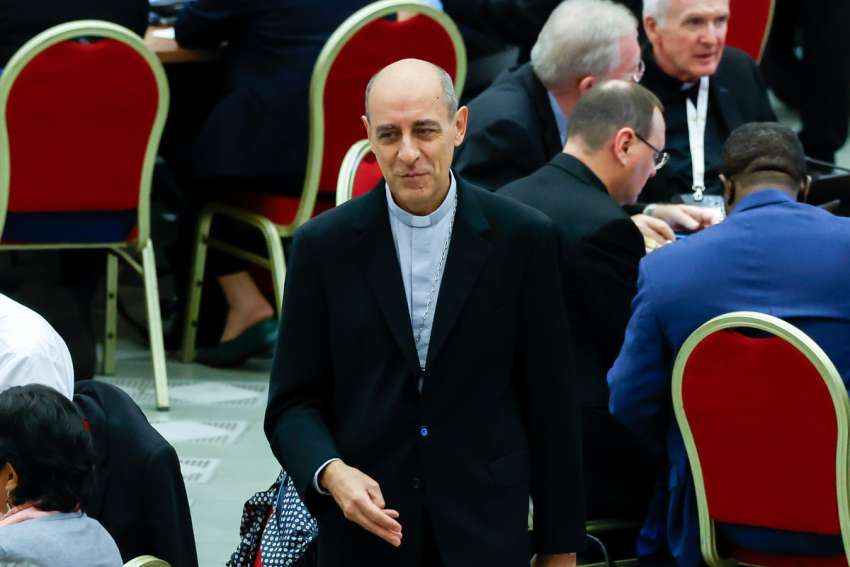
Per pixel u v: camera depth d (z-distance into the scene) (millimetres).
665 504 11031
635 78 13750
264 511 10141
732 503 10086
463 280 8359
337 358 8492
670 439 10656
